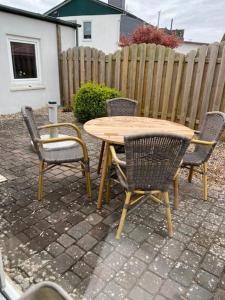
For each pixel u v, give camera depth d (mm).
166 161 1630
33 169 2895
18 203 2180
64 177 2715
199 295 1374
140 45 4578
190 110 4379
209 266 1576
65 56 6094
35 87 5973
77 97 4961
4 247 1657
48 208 2123
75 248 1674
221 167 3137
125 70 4965
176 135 1501
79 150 2455
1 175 2715
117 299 1325
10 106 5574
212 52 3828
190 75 4152
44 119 5320
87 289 1375
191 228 1942
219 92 3914
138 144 1511
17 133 4301
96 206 2182
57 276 1450
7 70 5328
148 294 1362
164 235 1848
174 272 1517
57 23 6035
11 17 5078
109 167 2154
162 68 4430
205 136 2383
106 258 1599
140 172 1654
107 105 3051
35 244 1696
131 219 2023
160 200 2137
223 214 2148
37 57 5941
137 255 1638
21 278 1430
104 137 1966
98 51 5270
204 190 2344
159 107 4730
